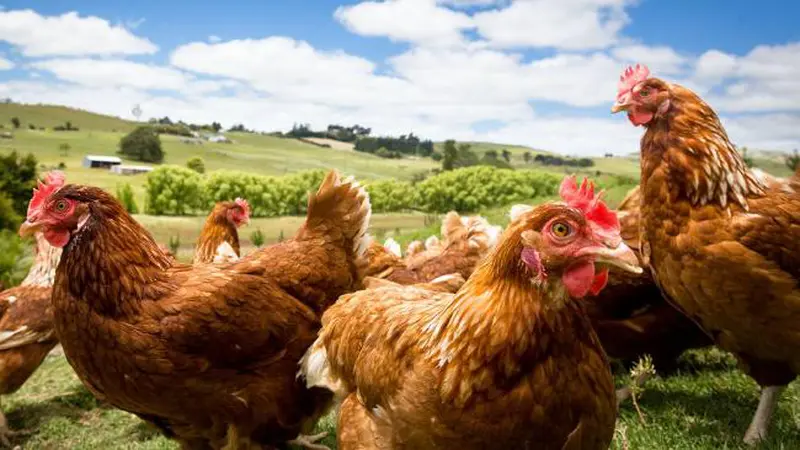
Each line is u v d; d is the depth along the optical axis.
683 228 0.79
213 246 1.38
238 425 0.79
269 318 0.79
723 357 1.13
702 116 0.80
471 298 0.55
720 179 0.78
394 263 1.19
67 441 1.17
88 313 0.72
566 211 0.52
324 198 0.89
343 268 0.88
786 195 0.79
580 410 0.53
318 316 0.85
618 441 0.80
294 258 0.85
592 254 0.51
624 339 1.01
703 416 0.88
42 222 0.72
